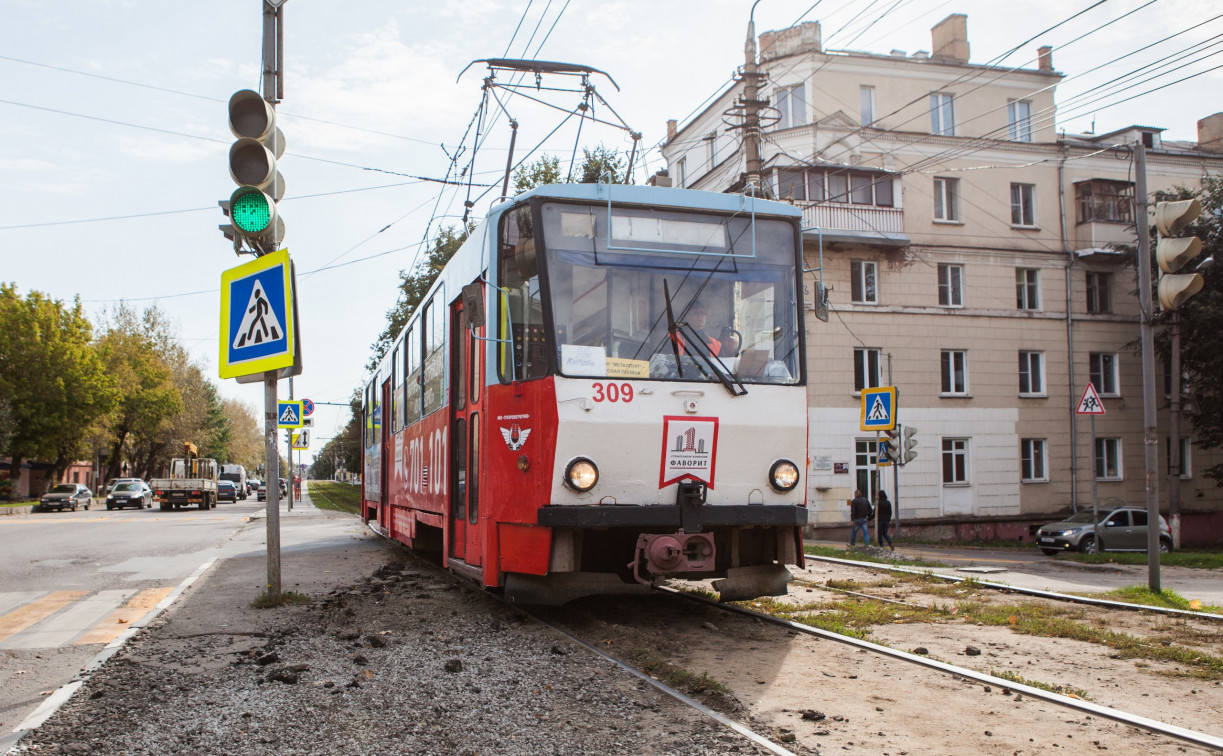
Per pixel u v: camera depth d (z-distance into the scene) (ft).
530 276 23.63
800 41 94.43
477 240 27.55
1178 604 31.42
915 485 92.17
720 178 99.45
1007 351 96.89
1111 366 101.71
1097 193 99.60
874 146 93.61
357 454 222.07
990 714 16.01
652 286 23.94
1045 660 21.04
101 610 28.63
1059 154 100.68
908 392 92.58
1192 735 14.44
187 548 53.42
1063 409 98.63
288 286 28.14
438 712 16.16
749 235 25.26
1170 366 102.83
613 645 21.81
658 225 24.43
